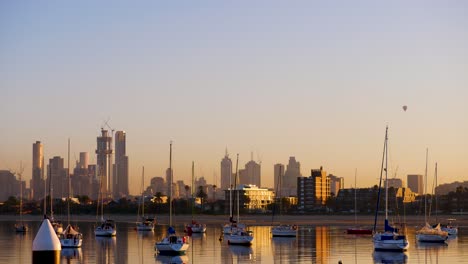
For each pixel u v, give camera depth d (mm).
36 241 19703
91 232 188250
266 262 96875
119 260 100688
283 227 165375
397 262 97375
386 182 124625
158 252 109125
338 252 114000
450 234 173875
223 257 104875
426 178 178625
